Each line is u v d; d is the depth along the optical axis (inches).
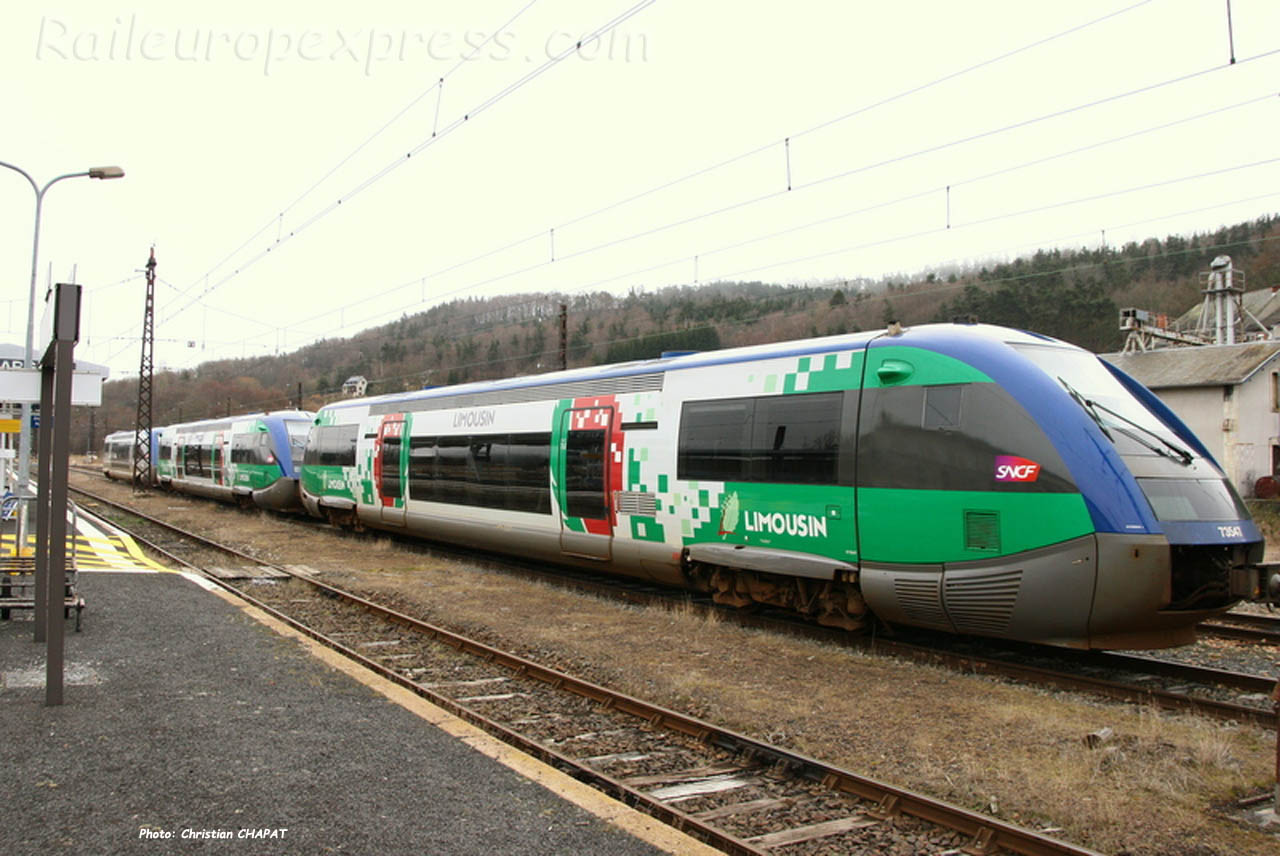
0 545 624.7
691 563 449.1
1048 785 215.9
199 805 193.9
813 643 379.2
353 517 814.5
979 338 342.3
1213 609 311.7
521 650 377.7
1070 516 301.6
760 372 411.2
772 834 194.9
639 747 258.1
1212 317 1535.4
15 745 229.8
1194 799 208.2
